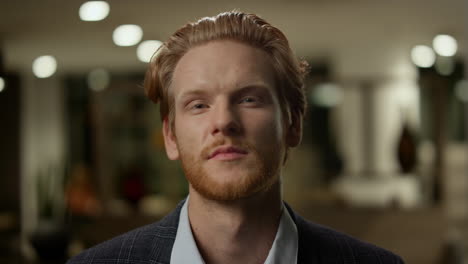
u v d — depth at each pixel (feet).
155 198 11.60
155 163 14.88
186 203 2.23
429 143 12.95
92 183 11.29
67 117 17.81
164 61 2.15
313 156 13.61
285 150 2.20
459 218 11.70
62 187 12.08
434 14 10.62
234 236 2.05
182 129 2.01
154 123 12.36
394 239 9.59
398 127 12.37
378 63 13.26
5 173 16.19
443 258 9.48
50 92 17.54
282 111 2.11
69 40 12.47
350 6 10.07
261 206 2.06
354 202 12.12
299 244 2.23
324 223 9.80
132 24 10.88
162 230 2.26
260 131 1.94
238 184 1.91
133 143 15.02
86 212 10.67
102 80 16.83
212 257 2.08
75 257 2.35
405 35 12.31
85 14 9.88
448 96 15.24
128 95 11.53
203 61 2.00
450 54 12.46
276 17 10.82
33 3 9.40
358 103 12.61
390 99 12.35
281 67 2.10
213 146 1.91
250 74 1.98
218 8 9.98
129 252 2.25
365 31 12.06
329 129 14.73
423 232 9.57
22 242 11.09
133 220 9.76
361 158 12.81
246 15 2.15
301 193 11.45
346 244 2.34
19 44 12.75
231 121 1.90
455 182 13.50
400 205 9.80
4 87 14.32
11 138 16.10
